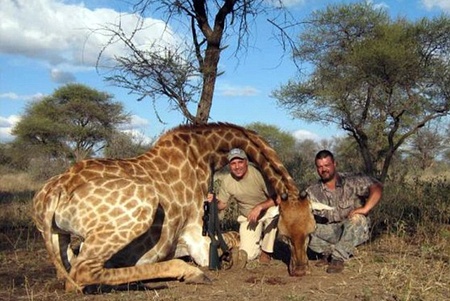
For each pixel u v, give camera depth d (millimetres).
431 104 19141
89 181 5434
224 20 8992
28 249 7418
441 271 5793
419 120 20812
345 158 25562
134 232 5359
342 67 20281
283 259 6809
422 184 11219
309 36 20875
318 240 6344
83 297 5098
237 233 6930
